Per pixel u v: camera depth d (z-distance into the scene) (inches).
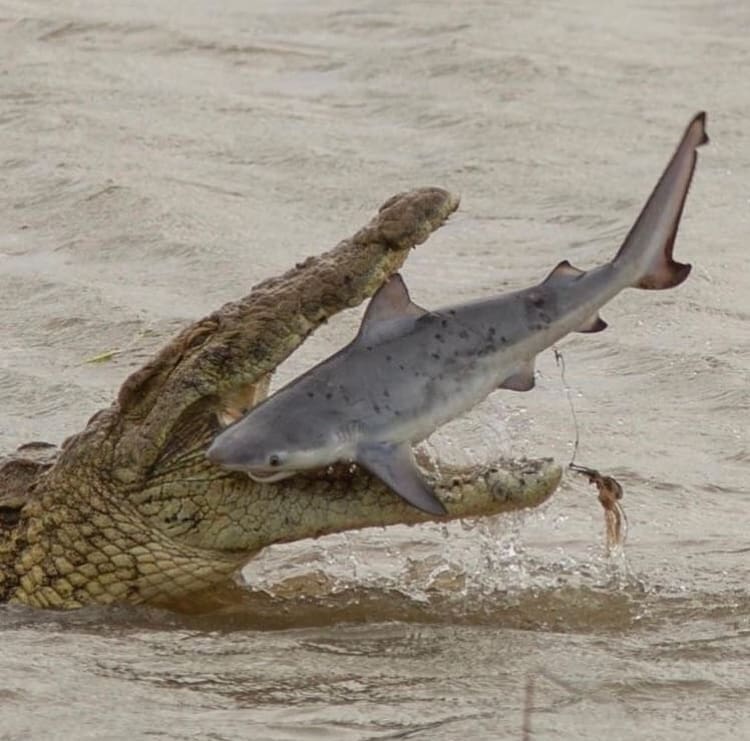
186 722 1046.4
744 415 1609.3
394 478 1136.8
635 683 1096.8
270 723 1043.9
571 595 1286.9
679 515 1435.8
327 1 3134.8
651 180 2256.4
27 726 1042.7
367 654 1162.0
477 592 1295.5
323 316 1192.2
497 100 2581.2
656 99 2576.3
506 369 1167.6
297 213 2193.7
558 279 1178.0
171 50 2893.7
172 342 1231.5
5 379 1732.3
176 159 2388.0
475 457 1446.9
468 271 1990.7
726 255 1989.4
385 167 2343.8
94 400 1670.8
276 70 2790.4
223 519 1220.5
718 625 1218.6
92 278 1989.4
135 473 1233.4
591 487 1480.1
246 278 1952.5
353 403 1149.1
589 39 2861.7
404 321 1170.6
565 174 2285.9
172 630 1220.5
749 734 1023.0
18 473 1299.2
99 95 2667.3
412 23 2965.1
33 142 2459.4
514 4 3058.6
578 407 1640.0
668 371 1699.1
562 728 1031.0
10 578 1266.0
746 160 2331.4
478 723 1039.0
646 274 1167.6
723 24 2940.5
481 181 2277.3
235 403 1229.7
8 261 2069.4
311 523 1206.9
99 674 1124.5
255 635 1206.3
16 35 2987.2
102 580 1249.4
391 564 1349.7
